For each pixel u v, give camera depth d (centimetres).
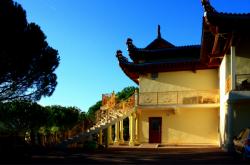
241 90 2177
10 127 4916
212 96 3142
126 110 3359
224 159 1950
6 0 2445
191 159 2016
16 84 2684
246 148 1747
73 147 3088
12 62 2489
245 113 2286
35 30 2617
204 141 3167
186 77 3316
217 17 2097
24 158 2217
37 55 2647
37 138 3434
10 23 2405
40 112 5175
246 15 2109
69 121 6228
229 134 2256
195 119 3212
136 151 2727
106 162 1944
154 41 3747
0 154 2338
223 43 2447
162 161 1953
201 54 2869
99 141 3173
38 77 2753
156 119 3316
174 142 3231
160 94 3297
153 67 3366
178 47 3444
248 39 2345
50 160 2083
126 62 3409
